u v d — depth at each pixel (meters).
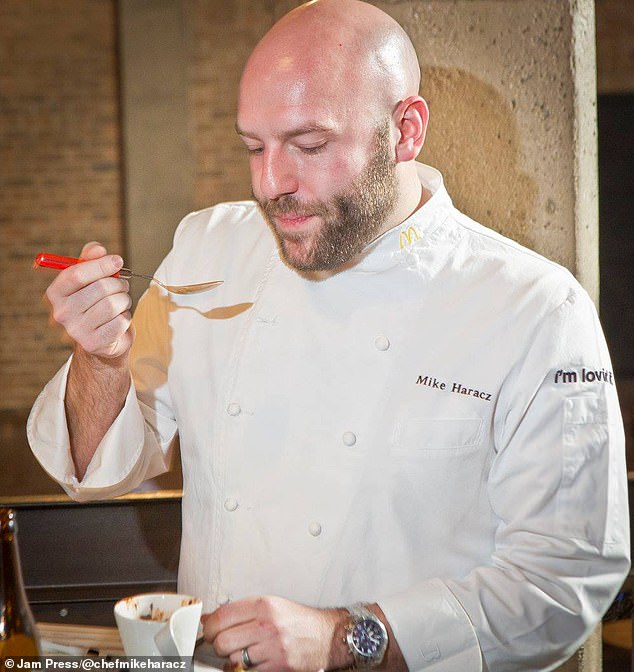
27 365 6.63
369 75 1.24
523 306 1.33
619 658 2.36
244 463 1.36
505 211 1.79
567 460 1.24
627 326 6.98
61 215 6.55
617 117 6.76
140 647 0.98
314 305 1.37
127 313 1.28
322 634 1.12
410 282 1.35
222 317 1.45
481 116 1.79
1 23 6.41
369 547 1.29
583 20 1.76
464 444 1.30
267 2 6.46
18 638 1.03
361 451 1.30
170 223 6.48
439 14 1.78
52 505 1.69
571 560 1.22
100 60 6.46
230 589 1.33
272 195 1.22
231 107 6.51
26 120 6.48
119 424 1.36
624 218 6.89
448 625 1.17
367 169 1.24
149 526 1.71
